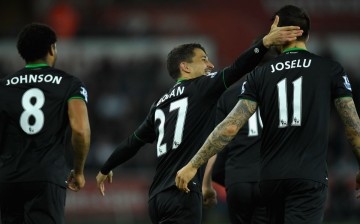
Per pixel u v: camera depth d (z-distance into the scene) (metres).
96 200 49.97
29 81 19.67
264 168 18.12
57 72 19.84
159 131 20.36
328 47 69.69
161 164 20.00
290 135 17.88
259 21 70.94
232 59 69.44
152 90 64.19
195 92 20.00
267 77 18.41
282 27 18.14
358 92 61.66
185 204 19.34
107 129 59.31
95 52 66.81
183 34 69.38
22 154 19.17
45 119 19.30
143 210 50.75
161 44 68.25
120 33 68.06
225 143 18.19
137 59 66.94
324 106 17.95
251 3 71.19
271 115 18.17
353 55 71.75
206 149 18.17
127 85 64.00
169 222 19.47
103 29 68.00
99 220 49.66
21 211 19.48
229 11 70.81
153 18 70.00
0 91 19.66
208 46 69.12
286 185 17.73
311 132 17.80
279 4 72.00
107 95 62.53
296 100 17.98
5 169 19.20
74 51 66.50
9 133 19.45
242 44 69.94
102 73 65.00
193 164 18.23
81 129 19.12
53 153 19.30
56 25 68.25
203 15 70.31
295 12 18.70
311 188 17.55
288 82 18.16
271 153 18.08
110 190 50.41
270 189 18.00
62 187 19.31
